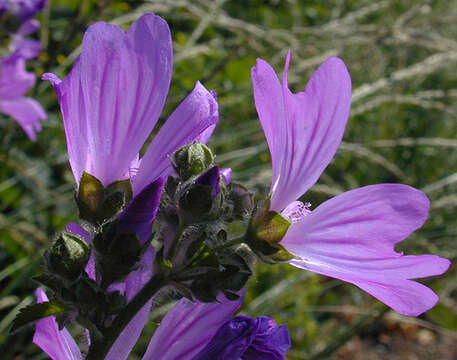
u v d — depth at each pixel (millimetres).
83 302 169
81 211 177
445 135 682
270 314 435
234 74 537
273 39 469
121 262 168
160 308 294
